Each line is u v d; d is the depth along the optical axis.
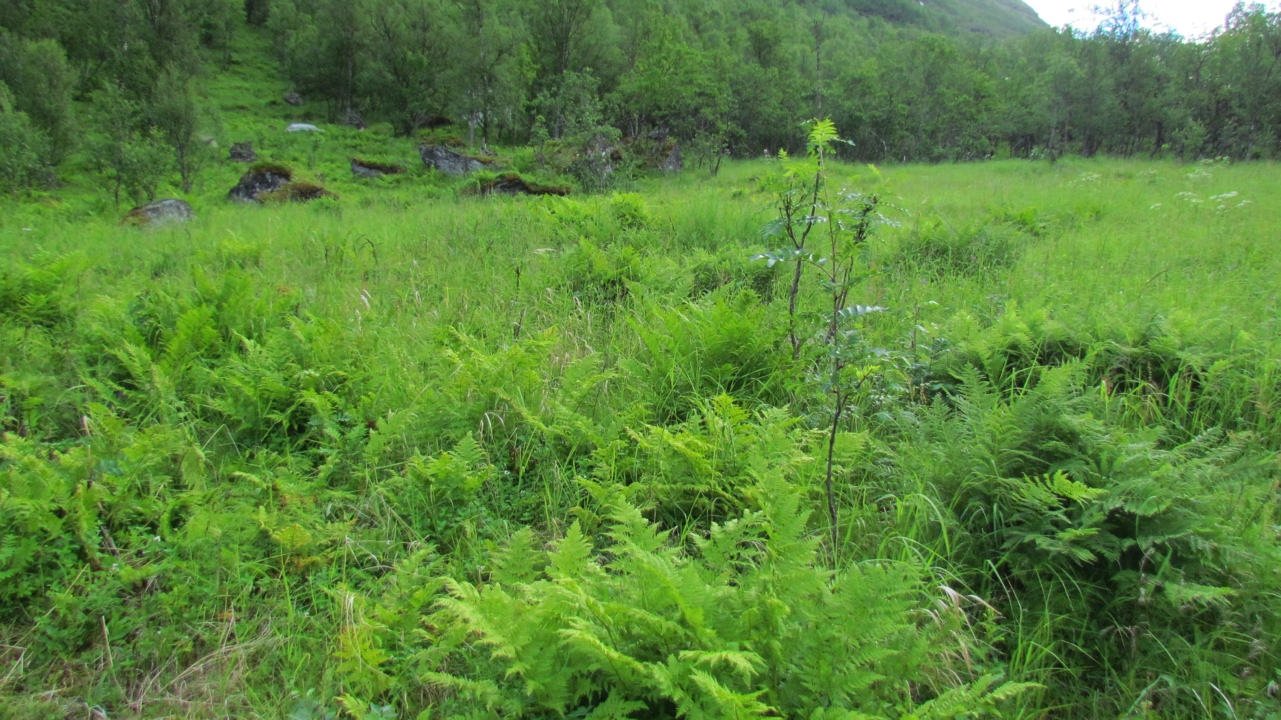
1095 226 8.09
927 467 2.80
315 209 14.22
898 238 6.67
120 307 4.45
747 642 1.85
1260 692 2.03
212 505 2.76
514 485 3.11
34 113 23.19
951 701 1.79
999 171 22.20
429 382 3.67
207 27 51.50
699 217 7.61
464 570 2.57
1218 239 6.79
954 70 35.75
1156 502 2.31
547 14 36.16
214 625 2.36
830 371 3.25
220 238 7.77
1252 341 3.75
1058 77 30.30
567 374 3.56
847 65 39.81
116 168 16.88
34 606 2.38
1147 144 33.22
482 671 2.02
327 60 43.31
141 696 2.16
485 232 7.77
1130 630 2.18
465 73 35.12
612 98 29.33
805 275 5.56
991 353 3.79
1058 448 2.66
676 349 3.81
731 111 32.88
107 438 2.99
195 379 3.68
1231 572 2.26
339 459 3.10
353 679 2.05
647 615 1.80
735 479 2.84
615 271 5.40
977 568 2.51
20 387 3.43
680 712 1.65
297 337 3.89
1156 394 3.47
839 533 2.69
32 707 2.07
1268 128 26.89
